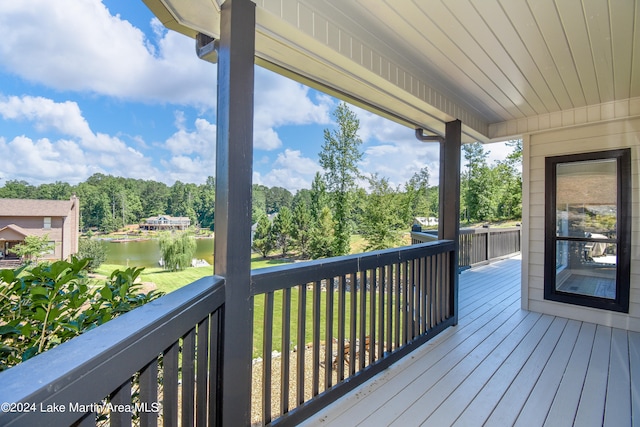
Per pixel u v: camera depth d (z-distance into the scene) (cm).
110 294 131
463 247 691
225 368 137
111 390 69
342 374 210
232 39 138
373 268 238
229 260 138
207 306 120
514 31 208
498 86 301
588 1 177
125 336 74
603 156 362
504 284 556
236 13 139
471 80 286
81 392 61
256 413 271
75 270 125
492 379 235
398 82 250
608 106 348
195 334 113
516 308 418
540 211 408
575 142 381
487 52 236
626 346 297
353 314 220
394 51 234
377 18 195
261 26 167
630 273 347
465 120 361
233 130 137
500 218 1675
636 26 200
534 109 371
